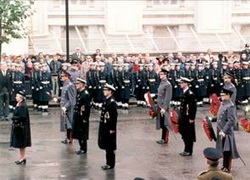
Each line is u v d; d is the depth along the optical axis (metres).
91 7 46.31
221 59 36.28
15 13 32.25
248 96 35.22
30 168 20.44
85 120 22.42
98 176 19.44
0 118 30.11
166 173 19.86
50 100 34.62
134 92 34.62
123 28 45.59
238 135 26.45
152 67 34.25
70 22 45.56
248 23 46.12
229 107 19.52
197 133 26.73
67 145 24.03
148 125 28.45
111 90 20.23
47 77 32.50
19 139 20.67
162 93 24.23
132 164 21.06
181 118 22.39
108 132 20.19
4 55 34.38
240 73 35.03
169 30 46.97
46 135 25.94
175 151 23.08
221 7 46.28
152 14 46.72
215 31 46.28
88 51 44.25
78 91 22.64
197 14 46.75
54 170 20.17
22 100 20.73
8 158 21.83
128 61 35.59
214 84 35.31
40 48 43.16
